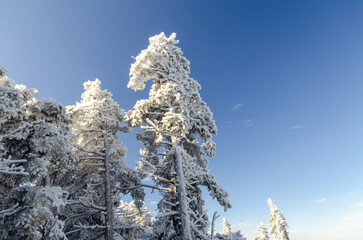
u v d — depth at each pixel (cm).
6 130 964
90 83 1631
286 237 3027
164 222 1169
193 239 980
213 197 1173
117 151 1469
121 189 1413
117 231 1346
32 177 918
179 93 1364
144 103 1427
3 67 1009
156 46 1631
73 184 1388
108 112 1545
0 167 613
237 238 1100
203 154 1545
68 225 1337
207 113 1553
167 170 1252
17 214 941
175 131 1276
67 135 1130
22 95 1164
